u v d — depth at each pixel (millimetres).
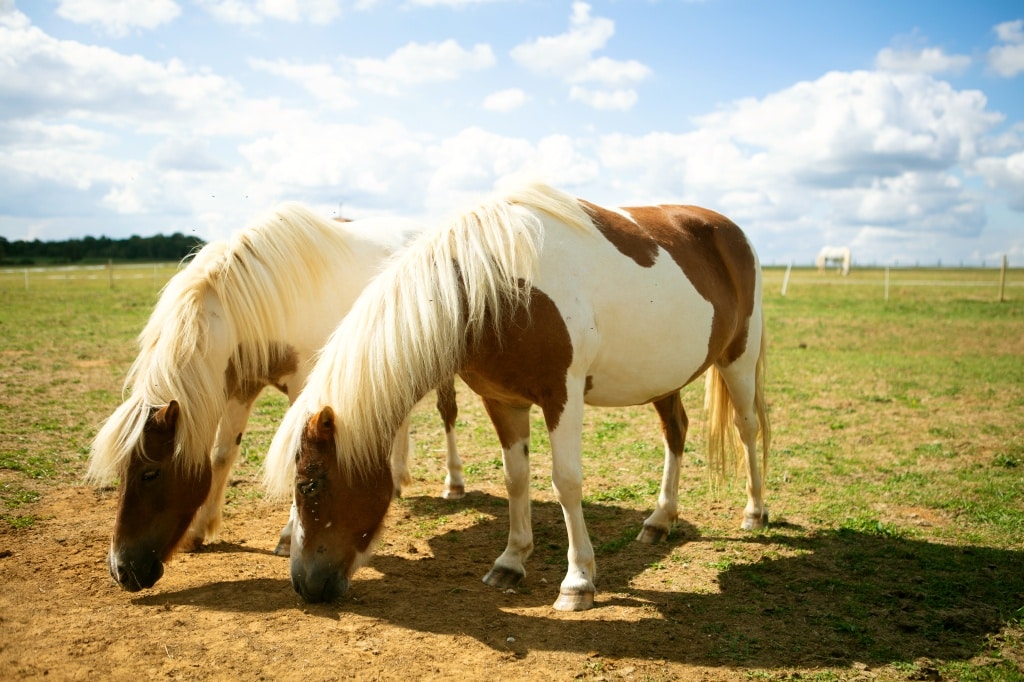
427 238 3424
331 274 4242
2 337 13289
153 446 3318
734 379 4629
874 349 13039
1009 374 10352
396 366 3135
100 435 3279
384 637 3129
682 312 3842
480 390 3637
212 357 3652
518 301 3271
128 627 3166
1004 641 3182
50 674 2756
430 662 2920
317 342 4164
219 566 3930
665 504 4500
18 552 4012
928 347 13281
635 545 4395
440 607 3465
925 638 3211
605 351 3580
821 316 19062
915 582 3801
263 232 3963
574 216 3559
